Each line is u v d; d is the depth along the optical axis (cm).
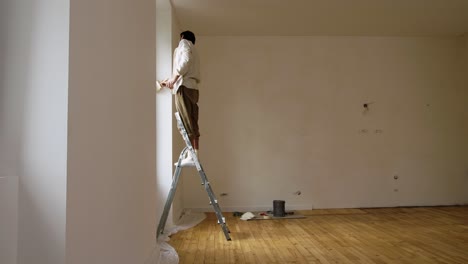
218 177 524
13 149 104
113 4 149
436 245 311
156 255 245
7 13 107
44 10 107
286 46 543
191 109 367
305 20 479
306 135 536
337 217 463
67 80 105
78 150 112
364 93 545
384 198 539
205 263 262
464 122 550
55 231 102
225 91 533
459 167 549
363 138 542
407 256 277
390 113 546
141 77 208
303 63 543
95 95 127
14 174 103
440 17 477
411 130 548
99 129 131
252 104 534
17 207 101
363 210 514
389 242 324
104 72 137
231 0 412
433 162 547
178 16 458
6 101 105
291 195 529
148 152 229
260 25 496
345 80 545
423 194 545
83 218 115
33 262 101
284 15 461
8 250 98
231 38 539
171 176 395
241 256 281
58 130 105
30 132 105
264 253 289
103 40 136
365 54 549
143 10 216
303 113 538
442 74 555
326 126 539
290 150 533
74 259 108
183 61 349
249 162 529
